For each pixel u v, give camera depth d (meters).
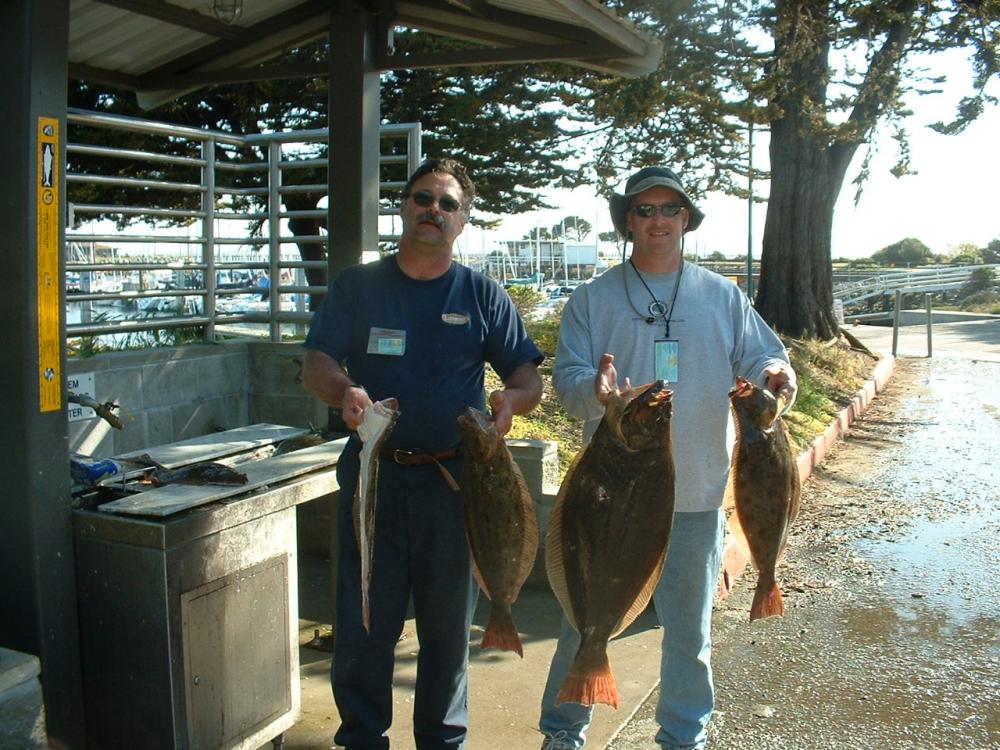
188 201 15.77
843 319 30.06
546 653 4.88
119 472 3.69
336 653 3.41
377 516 3.30
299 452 4.12
